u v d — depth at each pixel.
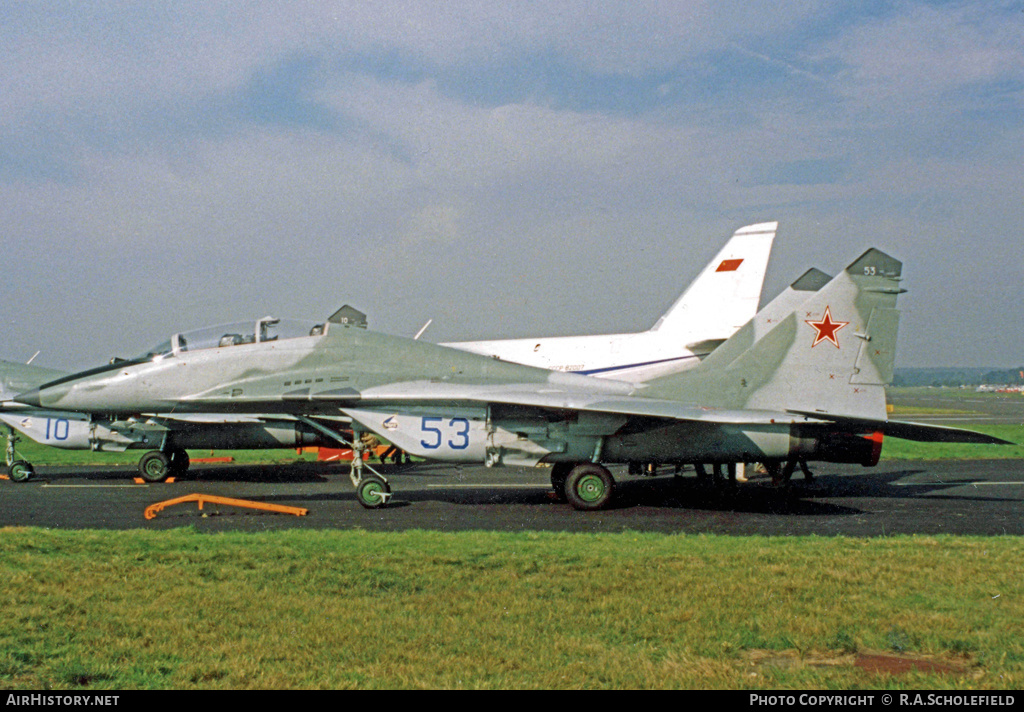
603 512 13.86
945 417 55.75
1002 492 16.92
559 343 23.52
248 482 18.84
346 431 19.62
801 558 8.91
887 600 7.28
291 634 6.19
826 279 20.06
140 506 14.21
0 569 8.10
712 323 23.73
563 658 5.71
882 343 15.20
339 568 8.23
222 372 15.74
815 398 15.11
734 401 15.12
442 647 5.93
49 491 16.89
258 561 8.53
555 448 14.31
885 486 18.14
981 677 5.48
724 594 7.36
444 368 15.99
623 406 13.66
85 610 6.76
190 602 7.01
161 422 19.00
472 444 14.38
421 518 12.92
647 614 6.78
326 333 16.09
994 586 7.75
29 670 5.47
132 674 5.41
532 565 8.45
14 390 19.91
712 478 17.48
